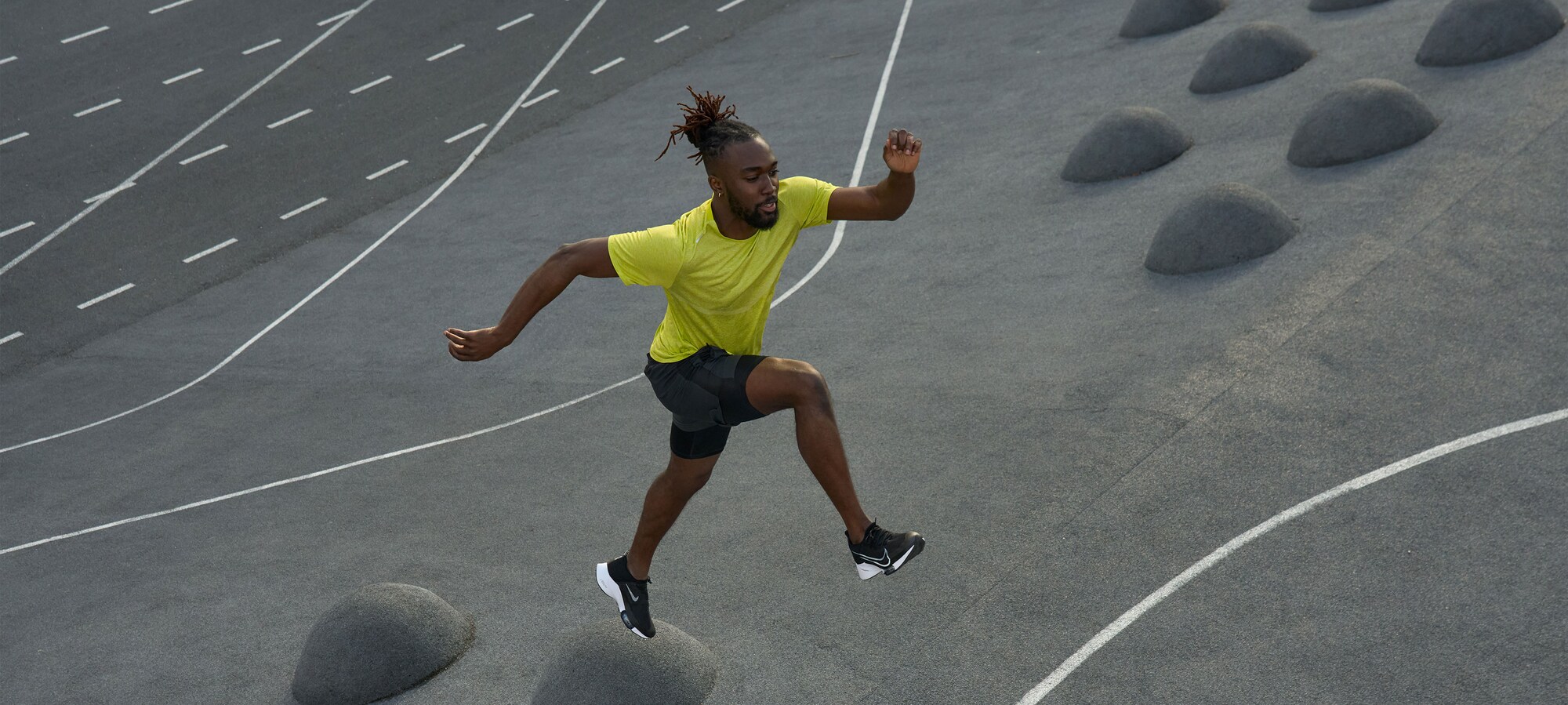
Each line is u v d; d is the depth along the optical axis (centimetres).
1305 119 1473
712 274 512
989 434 1070
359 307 1964
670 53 2833
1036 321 1310
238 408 1666
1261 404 1002
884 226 1762
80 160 2503
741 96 2500
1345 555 802
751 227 511
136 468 1490
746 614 882
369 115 2648
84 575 1176
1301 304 1144
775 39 2812
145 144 2552
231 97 2716
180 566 1157
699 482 588
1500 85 1480
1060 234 1545
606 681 767
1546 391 945
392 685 862
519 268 1981
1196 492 908
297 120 2636
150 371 1870
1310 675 705
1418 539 804
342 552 1121
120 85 2764
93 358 1959
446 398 1562
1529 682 667
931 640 806
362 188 2397
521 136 2550
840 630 841
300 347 1856
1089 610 802
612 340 1653
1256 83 1794
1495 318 1058
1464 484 852
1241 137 1634
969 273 1509
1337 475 892
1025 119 2003
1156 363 1116
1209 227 1287
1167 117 1684
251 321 1989
